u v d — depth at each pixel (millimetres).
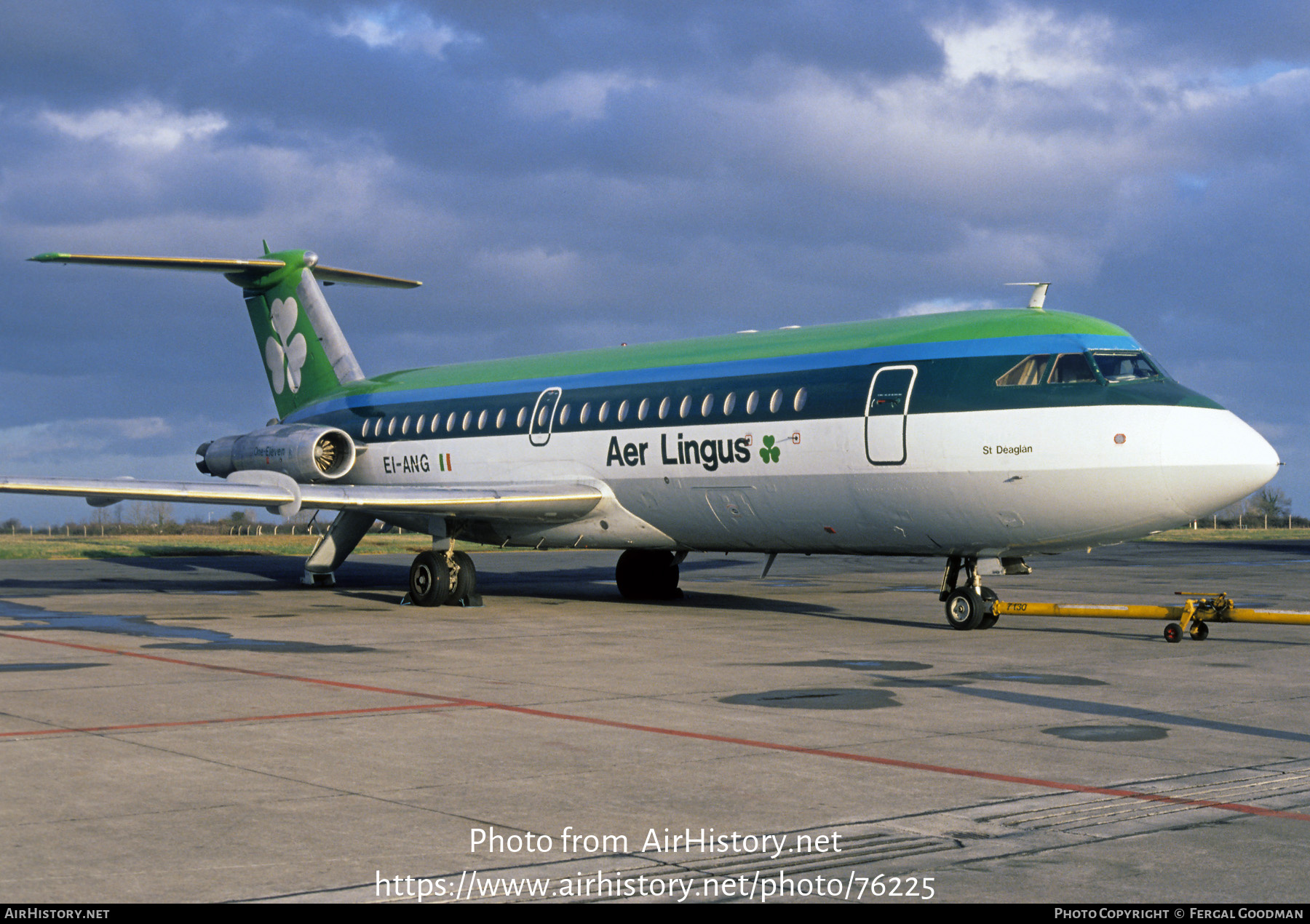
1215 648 16141
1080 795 7836
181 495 20453
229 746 9250
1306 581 31266
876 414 18094
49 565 37625
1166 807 7539
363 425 27297
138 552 47094
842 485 18562
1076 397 16672
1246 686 12656
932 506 17766
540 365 24391
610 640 16953
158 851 6484
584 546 23609
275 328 30172
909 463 17734
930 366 17891
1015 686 12609
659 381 21500
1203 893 5875
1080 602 24391
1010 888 5973
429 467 25531
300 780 8156
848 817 7277
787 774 8398
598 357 23391
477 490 21781
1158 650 15867
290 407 30047
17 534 69875
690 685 12586
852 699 11703
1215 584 30094
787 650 15844
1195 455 15969
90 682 12555
